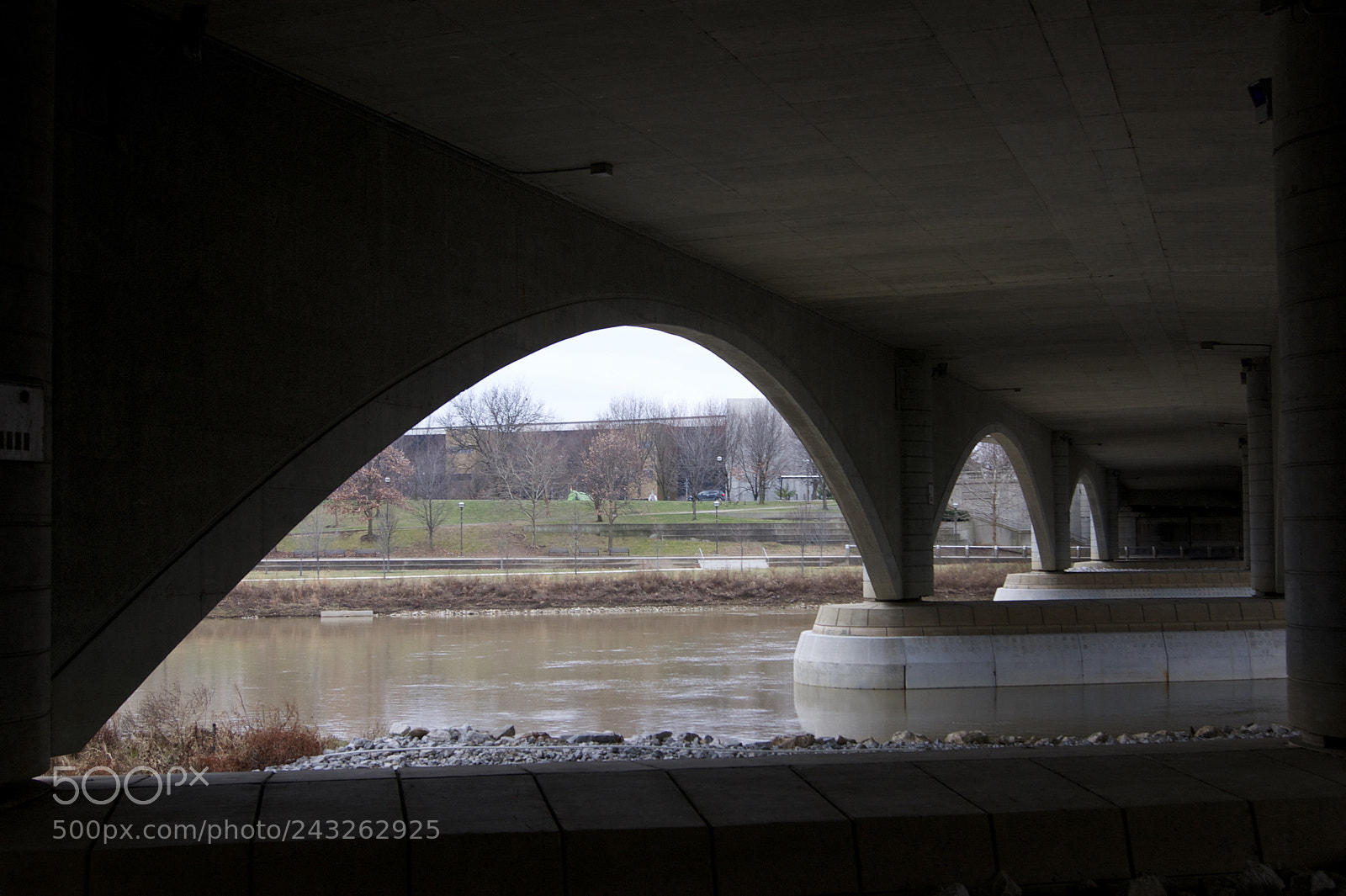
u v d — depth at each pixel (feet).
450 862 19.38
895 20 32.73
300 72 35.81
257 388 34.53
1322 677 27.63
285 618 173.06
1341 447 27.76
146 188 31.24
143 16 31.30
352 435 37.88
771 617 167.22
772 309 69.92
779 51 34.96
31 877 18.76
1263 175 47.47
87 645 29.63
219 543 33.22
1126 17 32.58
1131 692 85.05
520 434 322.75
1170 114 40.42
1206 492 292.81
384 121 39.68
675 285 58.80
